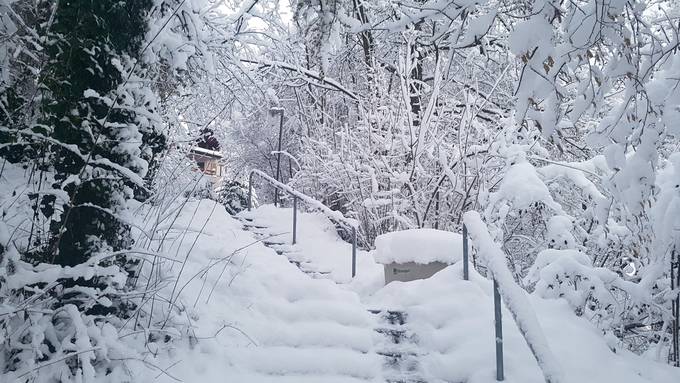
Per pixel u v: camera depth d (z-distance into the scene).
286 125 17.33
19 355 3.54
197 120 8.93
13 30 4.90
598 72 3.56
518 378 4.16
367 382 4.38
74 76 4.01
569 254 5.53
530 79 3.41
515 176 7.06
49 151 4.11
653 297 5.83
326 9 4.75
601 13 3.35
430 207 9.28
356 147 10.07
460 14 3.84
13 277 3.47
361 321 5.17
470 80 11.41
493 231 7.14
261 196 21.28
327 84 12.65
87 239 3.99
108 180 4.05
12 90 4.96
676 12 7.13
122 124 4.00
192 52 5.59
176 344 4.33
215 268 5.83
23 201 4.03
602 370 4.26
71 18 4.03
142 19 4.47
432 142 9.38
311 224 10.01
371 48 10.73
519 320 3.57
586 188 7.12
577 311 5.49
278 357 4.52
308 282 5.73
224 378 4.16
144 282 4.74
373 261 8.16
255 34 8.80
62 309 3.62
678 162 5.54
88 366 3.41
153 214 5.85
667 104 4.12
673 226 5.22
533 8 3.34
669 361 5.92
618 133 4.04
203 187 7.63
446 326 5.01
